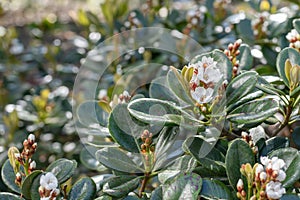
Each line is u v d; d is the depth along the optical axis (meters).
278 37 1.01
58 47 1.57
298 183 0.71
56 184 0.60
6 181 0.68
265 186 0.56
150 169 0.64
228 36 1.13
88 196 0.63
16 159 0.65
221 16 1.23
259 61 1.04
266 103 0.62
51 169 0.65
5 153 1.17
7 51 1.60
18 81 1.56
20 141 1.24
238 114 0.63
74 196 0.63
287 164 0.60
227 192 0.59
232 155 0.60
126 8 1.33
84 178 0.64
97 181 0.71
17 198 0.63
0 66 1.59
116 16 1.32
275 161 0.56
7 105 1.39
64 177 0.64
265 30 1.03
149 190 0.74
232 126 0.68
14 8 2.62
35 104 1.28
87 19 1.45
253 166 0.59
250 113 0.62
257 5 1.15
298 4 1.12
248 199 0.58
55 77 1.53
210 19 1.23
